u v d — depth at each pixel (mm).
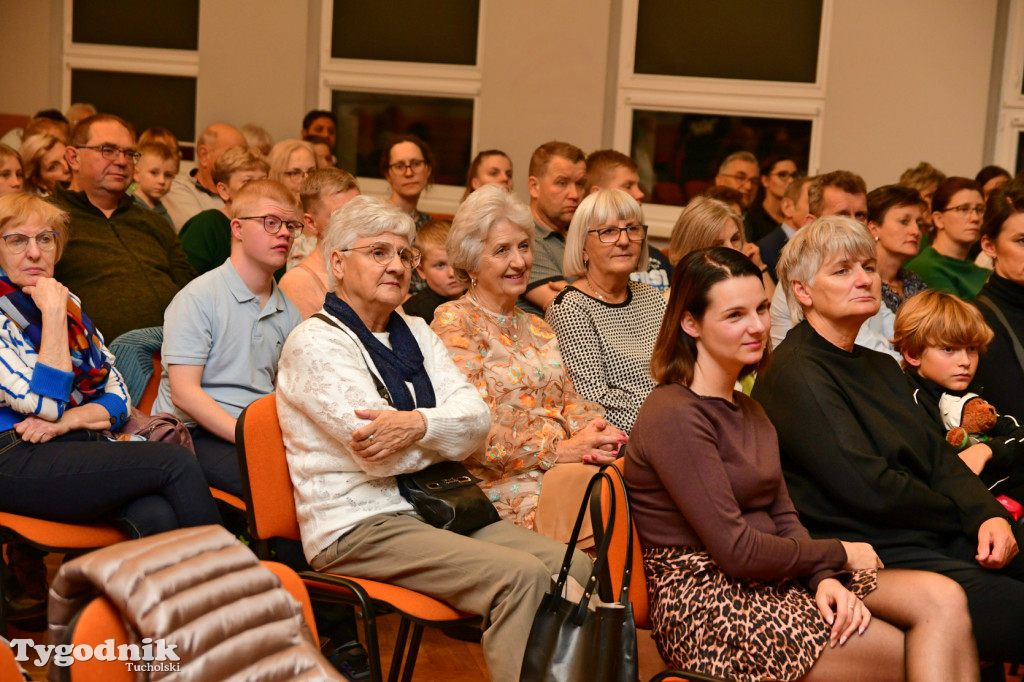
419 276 4082
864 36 6117
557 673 1816
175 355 2717
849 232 2367
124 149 3426
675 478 1967
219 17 6492
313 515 2188
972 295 4391
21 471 2318
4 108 6816
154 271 3424
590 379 2900
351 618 2443
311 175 3514
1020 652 2072
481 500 2250
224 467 2615
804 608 1943
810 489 2301
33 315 2471
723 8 6340
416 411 2199
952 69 6043
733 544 1899
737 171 5621
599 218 3021
